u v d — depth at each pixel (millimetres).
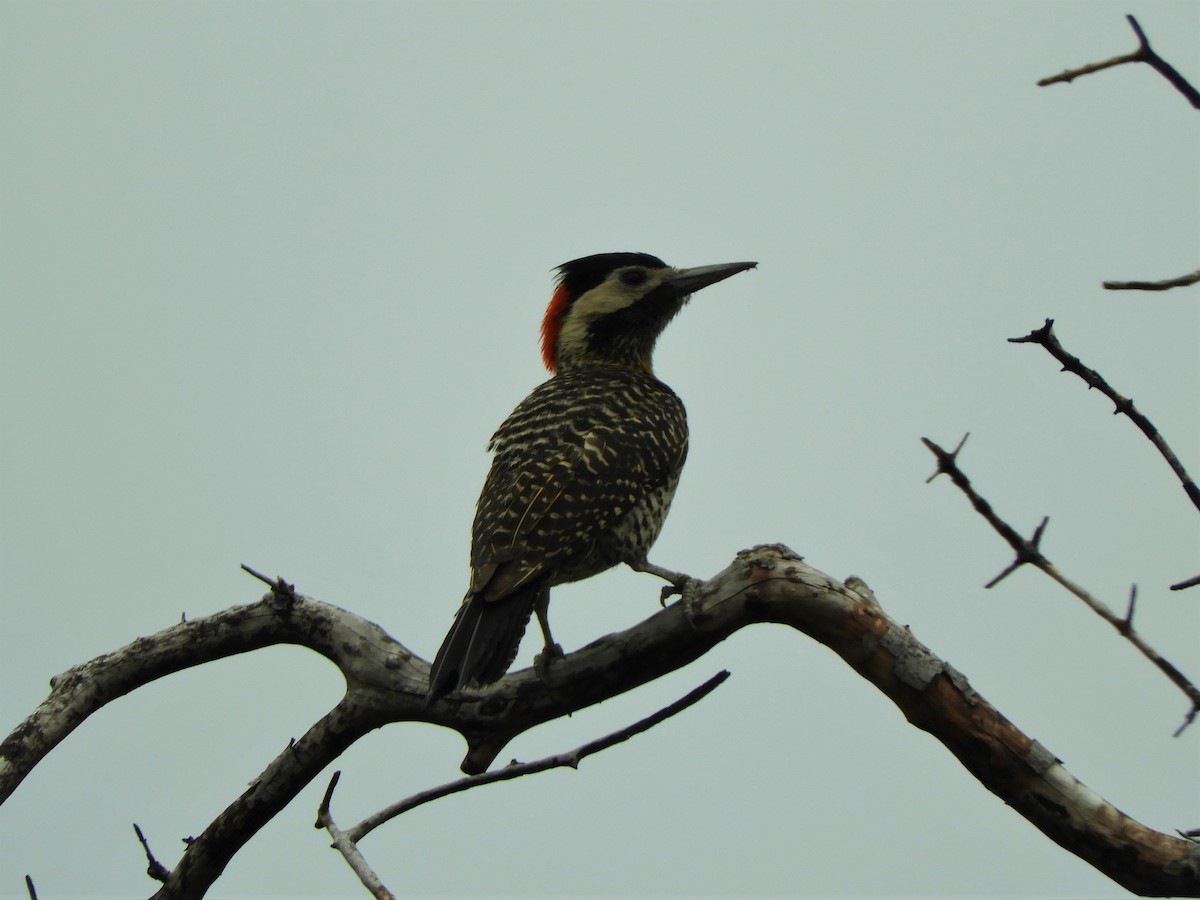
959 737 9586
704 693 9820
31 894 9492
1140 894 9375
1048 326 7762
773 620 10133
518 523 12047
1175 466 7816
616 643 10555
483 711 10859
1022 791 9492
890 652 9680
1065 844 9469
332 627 11094
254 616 11250
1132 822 9312
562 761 9805
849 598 9820
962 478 7789
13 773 11023
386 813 9656
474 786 9789
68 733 11320
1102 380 7801
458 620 11266
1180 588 7625
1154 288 6629
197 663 11430
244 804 11000
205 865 11070
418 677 10906
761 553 10148
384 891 9094
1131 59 6660
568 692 10734
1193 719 7348
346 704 10977
